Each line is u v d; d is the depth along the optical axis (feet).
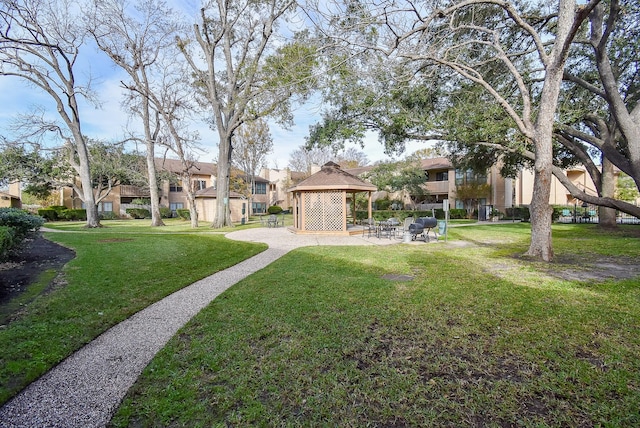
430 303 16.08
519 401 8.36
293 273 23.43
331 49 32.58
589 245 35.94
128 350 11.51
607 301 16.14
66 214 109.81
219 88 74.74
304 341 11.89
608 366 9.97
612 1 32.89
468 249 35.70
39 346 11.54
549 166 27.96
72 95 68.28
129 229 68.08
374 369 9.93
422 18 29.68
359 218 94.43
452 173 108.99
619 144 51.65
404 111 40.88
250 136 108.58
